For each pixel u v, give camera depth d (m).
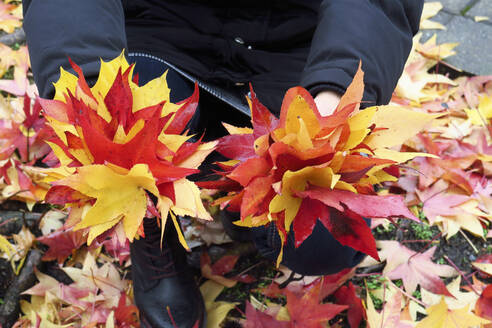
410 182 1.38
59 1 0.83
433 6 1.76
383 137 0.58
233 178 0.52
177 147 0.59
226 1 1.03
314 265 0.99
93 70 0.78
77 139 0.56
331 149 0.52
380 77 0.83
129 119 0.60
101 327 1.19
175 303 1.10
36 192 1.33
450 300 1.22
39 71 0.81
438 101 1.58
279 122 0.55
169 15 1.04
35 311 1.21
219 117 1.03
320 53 0.82
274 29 1.02
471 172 1.42
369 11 0.83
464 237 1.38
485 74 1.64
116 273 1.25
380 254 1.28
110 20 0.85
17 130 1.41
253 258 1.33
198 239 1.33
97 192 0.55
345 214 0.55
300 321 1.13
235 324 1.22
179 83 0.98
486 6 1.78
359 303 1.18
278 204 0.53
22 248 1.26
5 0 1.78
